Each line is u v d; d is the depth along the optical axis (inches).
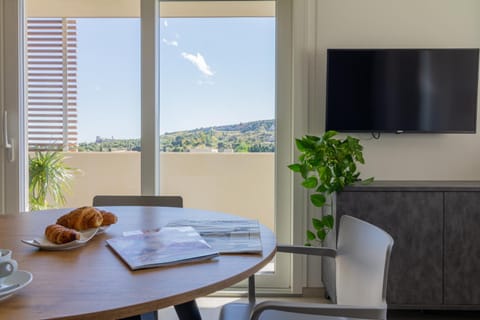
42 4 105.9
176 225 52.4
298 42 98.3
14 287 28.7
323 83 99.0
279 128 102.3
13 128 101.0
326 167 84.2
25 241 43.3
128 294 29.4
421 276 82.7
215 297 99.0
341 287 49.6
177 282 31.9
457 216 82.4
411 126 95.4
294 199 99.5
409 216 82.7
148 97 101.6
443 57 94.5
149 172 102.3
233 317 48.6
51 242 41.7
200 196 107.5
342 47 98.5
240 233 48.0
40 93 106.8
